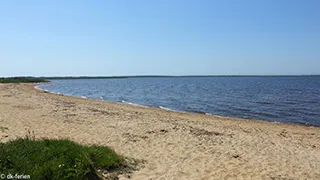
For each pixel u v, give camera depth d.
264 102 31.75
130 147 8.99
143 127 12.71
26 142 6.22
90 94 46.81
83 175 5.28
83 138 9.98
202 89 59.88
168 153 8.51
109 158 6.60
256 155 8.88
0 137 8.95
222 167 7.41
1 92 33.53
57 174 4.99
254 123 17.33
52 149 5.94
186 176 6.58
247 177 6.75
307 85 77.44
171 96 41.72
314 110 25.12
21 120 12.96
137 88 67.75
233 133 12.63
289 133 14.02
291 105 28.89
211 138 11.06
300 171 7.51
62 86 78.88
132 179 6.08
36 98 26.78
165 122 14.78
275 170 7.44
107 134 10.88
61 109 18.33
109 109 20.56
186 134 11.55
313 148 10.54
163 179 6.27
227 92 49.16
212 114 22.48
